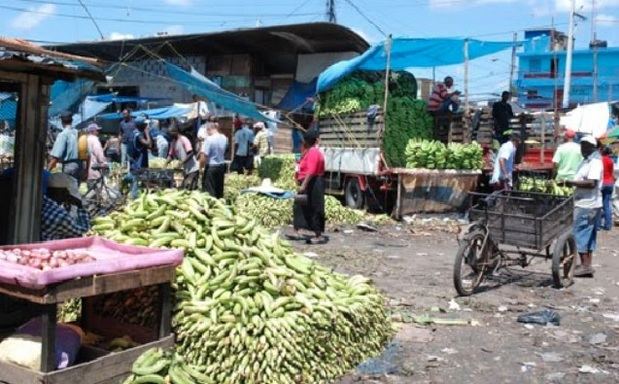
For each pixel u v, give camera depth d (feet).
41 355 14.08
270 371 15.90
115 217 19.54
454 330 22.50
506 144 48.73
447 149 50.16
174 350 16.30
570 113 64.34
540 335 22.40
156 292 16.93
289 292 17.69
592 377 18.66
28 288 13.88
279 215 44.96
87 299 17.69
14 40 19.35
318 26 75.82
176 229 18.75
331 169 54.75
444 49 53.11
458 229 46.19
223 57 92.48
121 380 15.25
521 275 31.65
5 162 33.96
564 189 51.55
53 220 22.79
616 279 32.24
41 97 21.52
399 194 48.65
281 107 84.69
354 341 18.49
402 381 17.72
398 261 34.71
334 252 36.42
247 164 65.46
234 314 16.46
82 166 47.06
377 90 52.42
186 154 49.37
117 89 100.68
